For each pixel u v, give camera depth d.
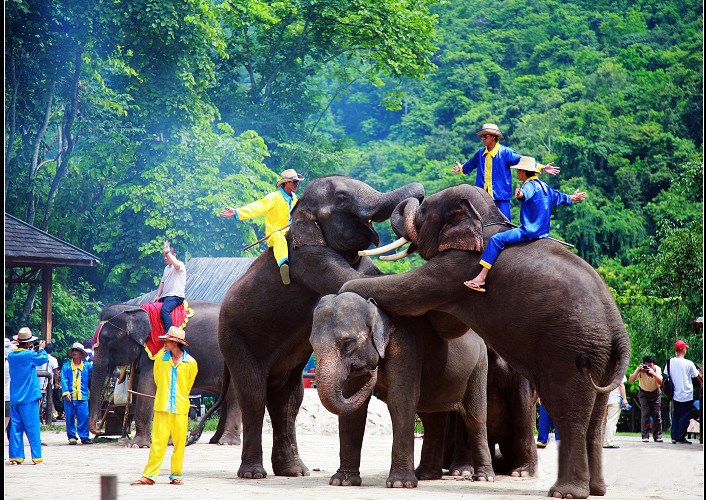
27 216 32.62
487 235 9.33
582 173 62.97
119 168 32.69
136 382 17.41
